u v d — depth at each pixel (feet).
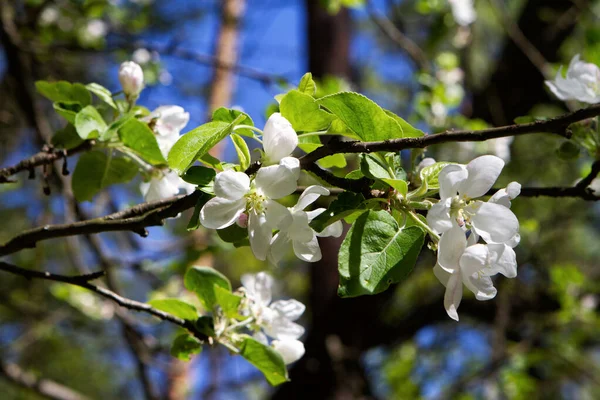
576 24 20.57
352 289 4.48
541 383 24.26
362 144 4.94
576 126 7.18
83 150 6.72
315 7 24.07
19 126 20.98
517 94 19.85
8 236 24.63
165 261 15.49
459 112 20.98
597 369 23.89
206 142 4.85
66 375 27.07
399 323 21.11
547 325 20.98
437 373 25.09
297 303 7.00
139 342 15.97
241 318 6.83
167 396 20.94
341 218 4.92
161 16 25.45
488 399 20.92
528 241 21.09
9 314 23.50
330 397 19.35
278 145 5.12
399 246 4.65
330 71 23.22
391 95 26.91
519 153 19.45
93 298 19.13
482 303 21.66
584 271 24.11
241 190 4.83
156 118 7.17
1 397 22.71
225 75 26.32
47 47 15.42
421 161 6.38
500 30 24.89
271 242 4.98
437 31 18.39
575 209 22.76
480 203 4.86
